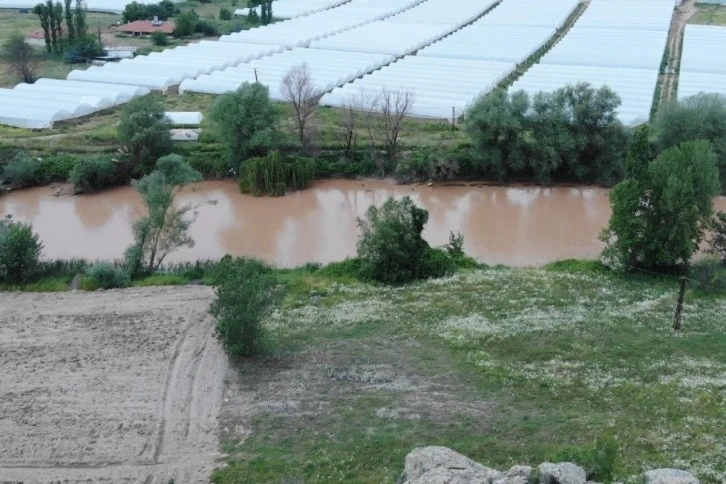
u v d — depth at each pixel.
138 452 30.81
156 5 142.62
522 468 24.77
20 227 50.00
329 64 102.56
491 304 44.56
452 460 25.69
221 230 62.12
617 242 50.19
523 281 48.28
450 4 145.88
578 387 34.84
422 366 37.09
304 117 75.44
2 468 30.02
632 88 87.75
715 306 43.72
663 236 48.31
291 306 44.41
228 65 106.06
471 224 63.31
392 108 82.06
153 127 72.06
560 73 95.00
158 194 51.38
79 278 48.72
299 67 94.44
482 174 73.31
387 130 74.19
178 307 44.16
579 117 70.62
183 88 96.69
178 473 29.45
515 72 102.44
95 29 133.00
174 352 38.72
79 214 66.12
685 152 49.00
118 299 45.66
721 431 30.77
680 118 68.44
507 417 32.38
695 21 127.50
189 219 63.69
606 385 35.03
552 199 68.88
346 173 73.94
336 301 45.22
